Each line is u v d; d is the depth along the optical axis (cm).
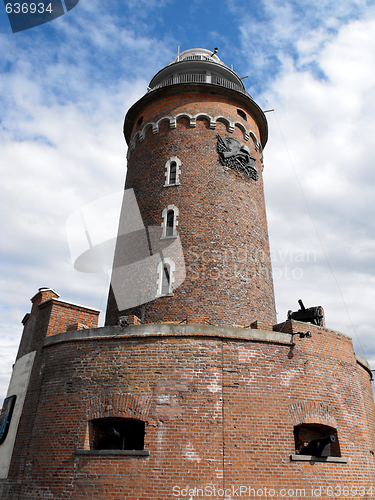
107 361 1589
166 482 1347
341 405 1708
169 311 1969
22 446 1619
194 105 2502
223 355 1573
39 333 1905
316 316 1984
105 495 1352
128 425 1549
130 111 2717
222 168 2350
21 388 1823
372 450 1803
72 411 1544
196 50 3125
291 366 1652
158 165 2395
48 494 1423
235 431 1452
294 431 1612
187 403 1472
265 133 2816
